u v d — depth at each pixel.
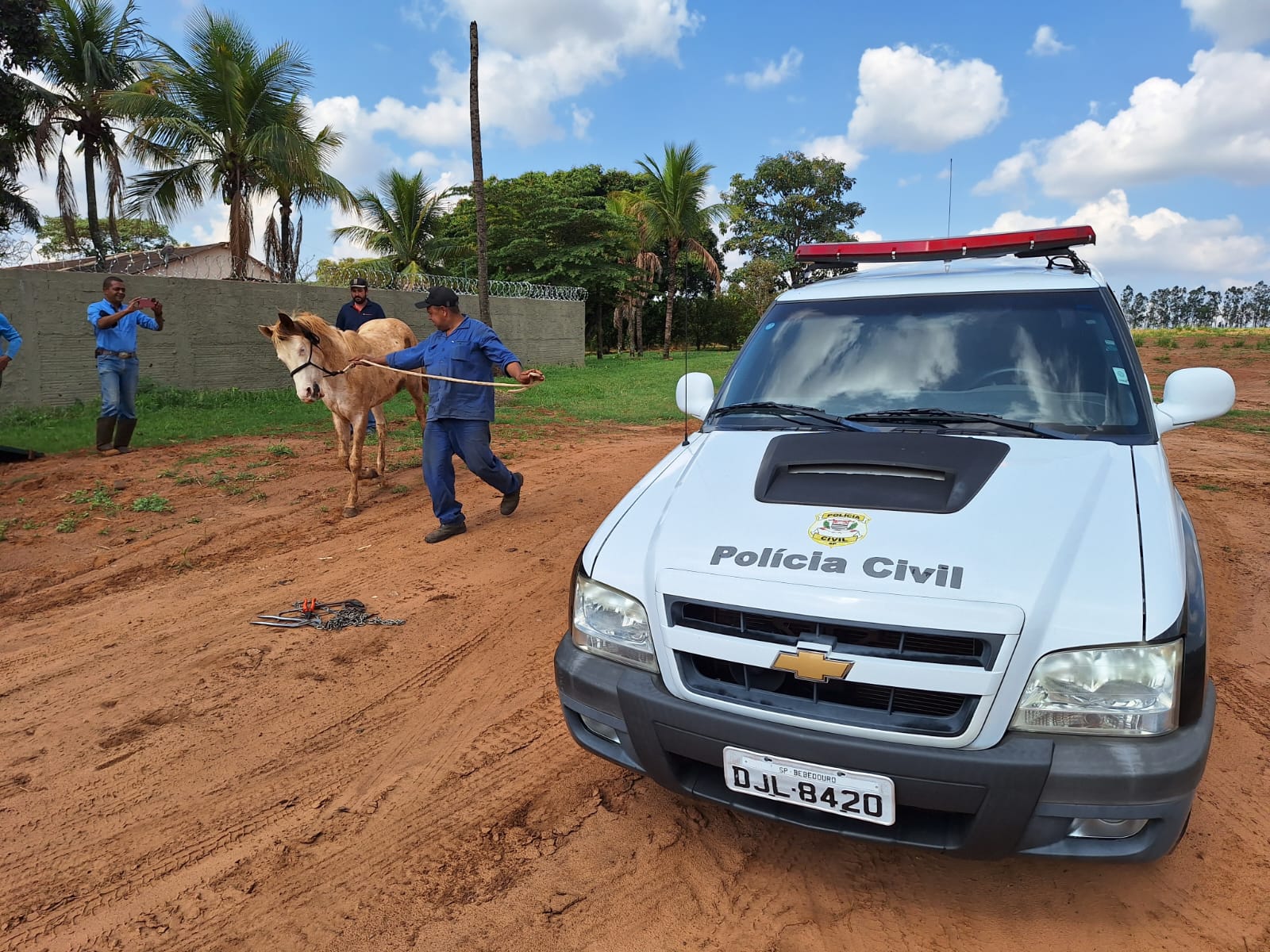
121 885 2.66
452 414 6.11
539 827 2.92
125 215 18.70
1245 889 2.49
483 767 3.30
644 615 2.49
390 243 30.97
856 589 2.17
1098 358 3.17
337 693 3.92
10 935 2.45
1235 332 44.28
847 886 2.60
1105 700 2.04
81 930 2.47
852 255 4.11
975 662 2.07
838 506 2.50
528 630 4.63
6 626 4.76
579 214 29.80
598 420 13.77
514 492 6.82
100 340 9.13
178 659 4.29
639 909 2.52
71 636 4.60
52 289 12.51
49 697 3.89
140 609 4.98
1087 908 2.45
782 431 3.19
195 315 14.52
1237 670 3.94
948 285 3.64
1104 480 2.57
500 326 23.12
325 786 3.18
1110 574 2.17
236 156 18.36
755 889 2.59
